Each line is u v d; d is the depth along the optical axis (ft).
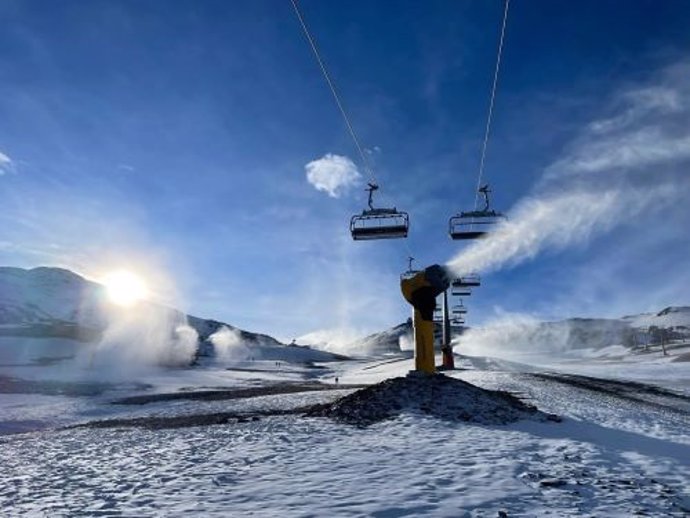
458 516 27.20
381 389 68.23
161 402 151.94
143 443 55.57
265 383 258.78
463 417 58.13
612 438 50.65
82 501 31.81
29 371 279.08
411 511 28.09
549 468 37.24
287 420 64.95
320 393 135.33
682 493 31.19
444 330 171.42
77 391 203.62
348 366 495.41
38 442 65.87
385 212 60.29
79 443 61.31
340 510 28.37
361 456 42.24
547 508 28.22
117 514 28.58
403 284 72.13
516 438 48.88
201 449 48.08
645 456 41.60
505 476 35.04
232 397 154.81
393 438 49.75
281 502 30.04
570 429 55.31
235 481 35.24
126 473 39.47
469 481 33.99
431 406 61.52
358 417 60.85
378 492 31.78
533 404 76.48
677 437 52.70
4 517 28.68
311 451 44.65
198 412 104.94
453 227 64.28
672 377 220.02
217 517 27.37
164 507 29.66
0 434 105.50
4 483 37.78
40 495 33.78
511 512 27.61
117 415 123.44
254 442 49.88
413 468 37.83
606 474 35.53
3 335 426.10
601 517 26.58
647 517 26.50
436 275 70.44
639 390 142.72
